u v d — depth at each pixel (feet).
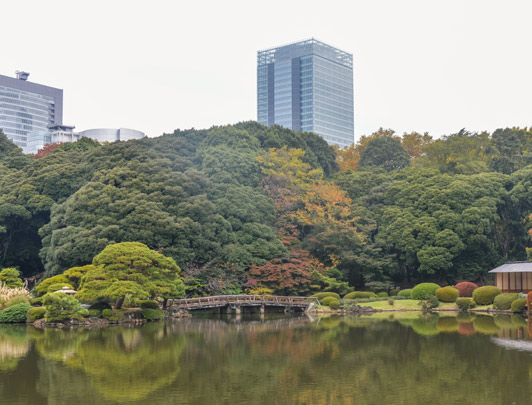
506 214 221.46
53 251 183.73
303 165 233.96
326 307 184.14
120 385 70.64
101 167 208.13
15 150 265.75
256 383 71.67
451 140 274.77
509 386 69.00
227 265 186.70
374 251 208.44
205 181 199.62
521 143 281.54
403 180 231.09
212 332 124.26
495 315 162.61
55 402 62.75
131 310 152.87
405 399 63.62
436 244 204.54
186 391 67.56
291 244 210.18
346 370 79.56
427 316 163.02
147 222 178.91
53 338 112.27
